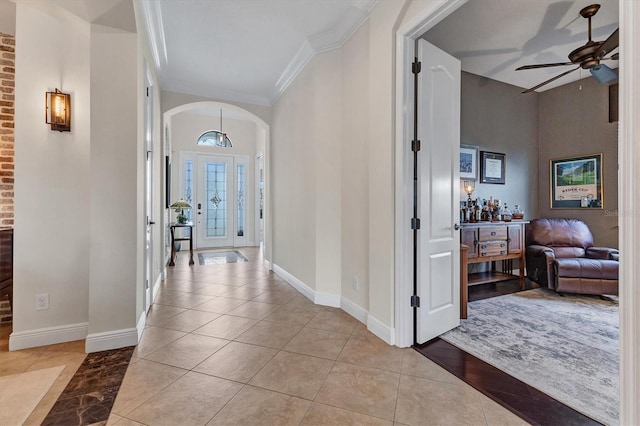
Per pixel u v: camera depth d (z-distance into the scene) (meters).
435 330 2.54
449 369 2.05
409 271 2.40
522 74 4.37
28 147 2.37
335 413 1.61
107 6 2.17
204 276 4.74
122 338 2.35
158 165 4.16
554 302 3.54
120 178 2.36
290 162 4.27
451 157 2.68
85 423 1.53
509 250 4.03
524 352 2.29
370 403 1.69
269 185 5.18
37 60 2.39
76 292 2.49
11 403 1.68
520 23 3.13
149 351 2.29
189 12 2.94
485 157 4.50
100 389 1.81
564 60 3.90
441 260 2.60
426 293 2.46
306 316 3.02
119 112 2.36
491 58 3.87
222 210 8.13
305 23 3.09
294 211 4.12
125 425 1.51
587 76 4.46
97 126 2.30
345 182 3.15
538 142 5.00
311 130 3.58
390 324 2.41
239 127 8.28
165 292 3.85
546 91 4.93
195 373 1.99
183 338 2.51
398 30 2.35
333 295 3.32
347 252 3.13
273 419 1.56
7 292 2.50
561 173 4.76
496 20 3.07
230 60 3.90
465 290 2.98
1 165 2.72
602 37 3.36
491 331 2.69
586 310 3.25
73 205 2.47
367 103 2.78
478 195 4.45
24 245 2.37
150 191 3.38
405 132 2.35
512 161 4.75
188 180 7.70
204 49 3.63
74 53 2.46
